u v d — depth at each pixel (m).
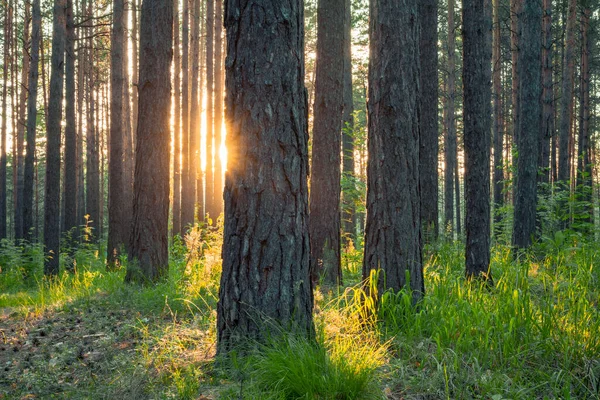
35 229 33.16
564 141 16.86
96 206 22.73
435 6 10.14
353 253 10.59
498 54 21.22
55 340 5.72
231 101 4.27
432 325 4.91
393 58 5.29
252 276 4.18
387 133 5.33
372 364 3.87
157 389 3.86
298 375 3.54
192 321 5.72
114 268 12.67
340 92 8.67
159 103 9.16
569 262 7.48
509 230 14.78
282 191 4.21
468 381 3.94
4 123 26.14
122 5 13.59
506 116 29.66
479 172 7.35
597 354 4.27
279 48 4.21
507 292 5.47
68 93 14.49
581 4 20.89
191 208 20.98
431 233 9.52
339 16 8.67
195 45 22.27
